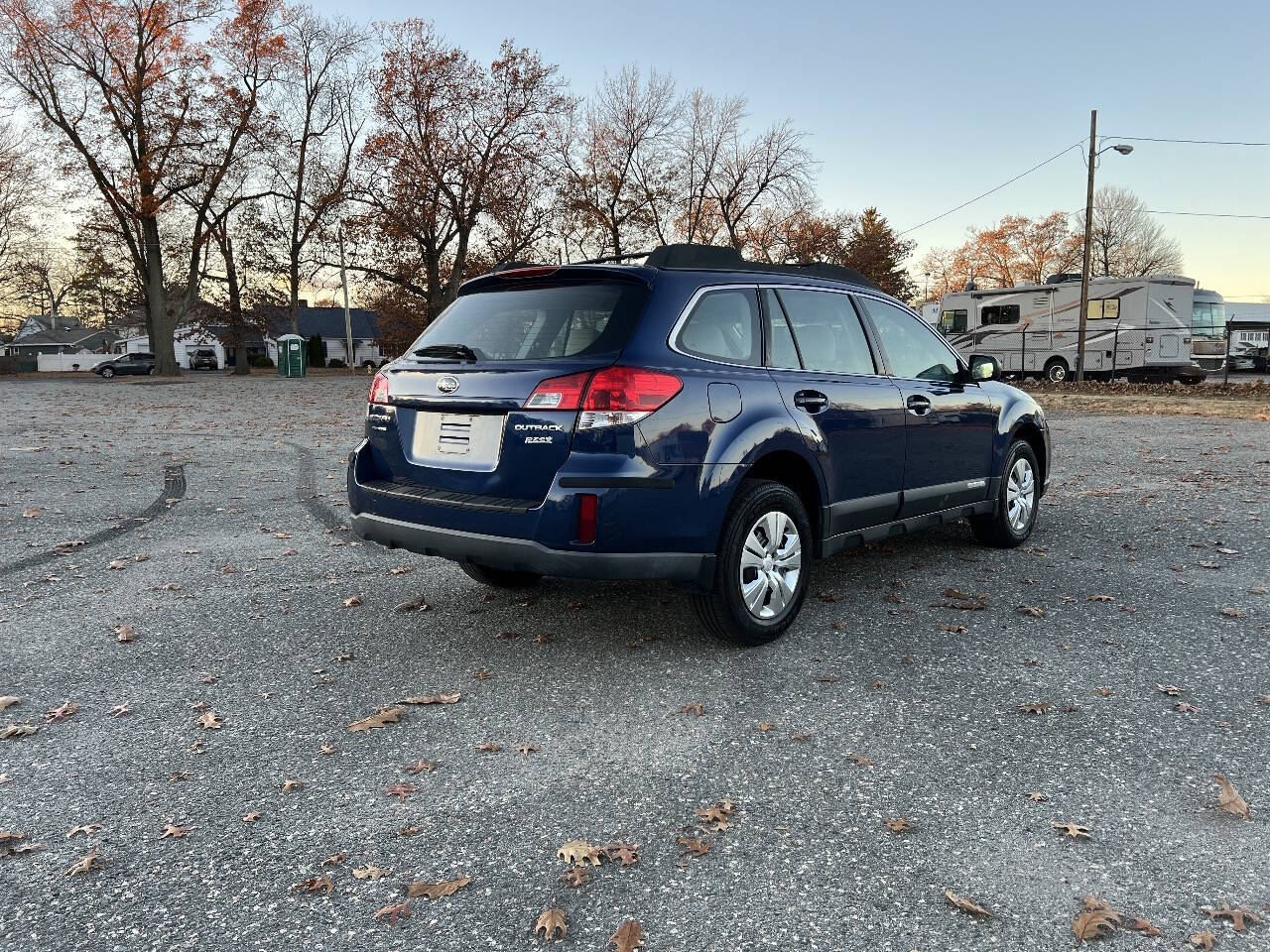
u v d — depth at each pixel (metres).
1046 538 6.24
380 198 39.81
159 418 16.36
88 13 34.66
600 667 3.81
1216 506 7.39
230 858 2.42
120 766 2.96
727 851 2.42
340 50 42.03
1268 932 2.05
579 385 3.43
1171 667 3.76
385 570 5.46
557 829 2.54
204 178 39.28
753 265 4.29
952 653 3.96
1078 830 2.49
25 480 8.84
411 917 2.15
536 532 3.45
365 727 3.23
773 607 4.05
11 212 49.62
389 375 4.16
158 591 5.02
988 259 72.06
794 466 4.18
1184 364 24.53
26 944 2.06
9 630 4.35
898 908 2.16
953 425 5.18
